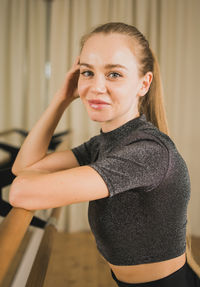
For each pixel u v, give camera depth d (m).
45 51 3.12
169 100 2.99
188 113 2.96
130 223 0.68
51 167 0.96
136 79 0.71
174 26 2.93
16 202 0.61
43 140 0.98
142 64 0.73
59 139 1.79
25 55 3.09
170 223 0.68
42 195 0.60
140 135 0.67
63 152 0.98
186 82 2.94
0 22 3.01
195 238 2.89
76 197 0.59
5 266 0.37
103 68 0.67
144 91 0.76
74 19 2.94
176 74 2.93
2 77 3.07
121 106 0.70
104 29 0.69
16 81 3.04
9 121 3.13
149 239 0.69
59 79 3.03
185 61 2.93
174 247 0.71
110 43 0.67
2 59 3.05
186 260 0.81
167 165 0.62
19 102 3.07
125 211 0.67
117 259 0.73
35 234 1.13
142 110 0.85
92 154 0.92
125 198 0.66
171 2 2.91
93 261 2.36
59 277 2.07
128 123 0.73
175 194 0.66
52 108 0.99
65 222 3.08
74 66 0.96
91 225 0.79
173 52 2.95
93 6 2.93
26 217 0.56
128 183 0.59
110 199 0.68
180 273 0.74
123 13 2.92
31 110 3.10
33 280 0.62
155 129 0.70
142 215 0.67
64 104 1.00
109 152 0.75
